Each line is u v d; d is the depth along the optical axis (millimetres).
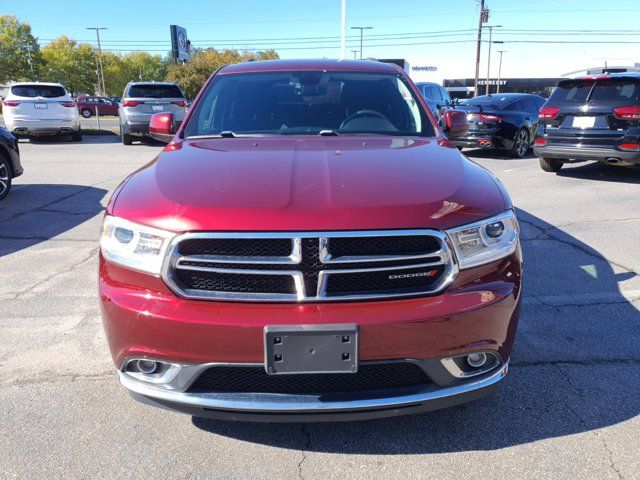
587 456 2297
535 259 4723
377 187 2268
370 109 3549
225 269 2086
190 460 2295
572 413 2594
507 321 2221
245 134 3357
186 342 2066
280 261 2059
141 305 2125
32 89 15016
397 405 2104
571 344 3244
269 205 2121
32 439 2416
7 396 2740
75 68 80438
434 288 2139
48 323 3564
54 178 9148
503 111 11445
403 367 2143
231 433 2475
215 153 2822
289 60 4082
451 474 2207
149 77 99625
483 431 2469
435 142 3143
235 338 2031
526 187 7918
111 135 19375
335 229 2061
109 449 2357
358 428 2502
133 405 2676
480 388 2213
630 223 5805
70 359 3105
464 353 2146
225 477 2201
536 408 2635
